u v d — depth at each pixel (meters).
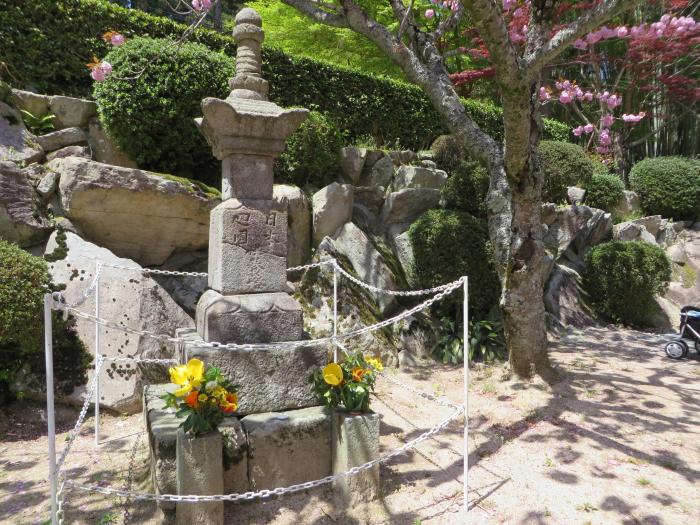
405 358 5.14
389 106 7.64
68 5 5.20
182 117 4.98
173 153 5.20
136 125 4.78
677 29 6.09
